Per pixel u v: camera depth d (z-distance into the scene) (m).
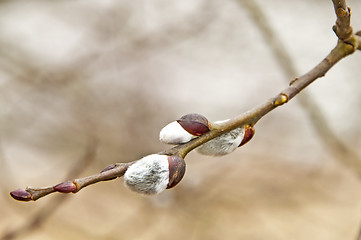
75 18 0.94
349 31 0.39
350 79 1.07
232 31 1.00
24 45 0.91
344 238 0.95
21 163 0.98
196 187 0.82
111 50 0.95
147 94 0.96
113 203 0.94
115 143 0.86
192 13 0.97
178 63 1.01
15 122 0.88
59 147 0.90
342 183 1.07
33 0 0.91
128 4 0.95
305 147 1.07
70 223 0.85
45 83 0.88
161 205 0.80
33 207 0.80
